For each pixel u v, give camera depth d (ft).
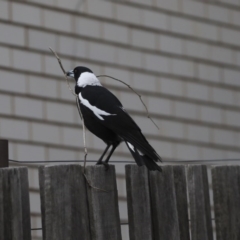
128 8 52.85
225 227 23.73
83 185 21.33
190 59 55.83
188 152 54.75
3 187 20.53
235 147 57.62
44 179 20.95
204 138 55.83
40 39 48.16
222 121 57.11
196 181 23.29
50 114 47.93
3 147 23.12
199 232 23.17
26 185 20.68
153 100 53.21
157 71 53.78
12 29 47.01
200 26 56.80
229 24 58.54
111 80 51.29
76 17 50.03
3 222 20.45
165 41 54.60
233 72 58.23
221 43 57.82
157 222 22.38
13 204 20.44
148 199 22.29
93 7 51.01
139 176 22.25
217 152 56.44
